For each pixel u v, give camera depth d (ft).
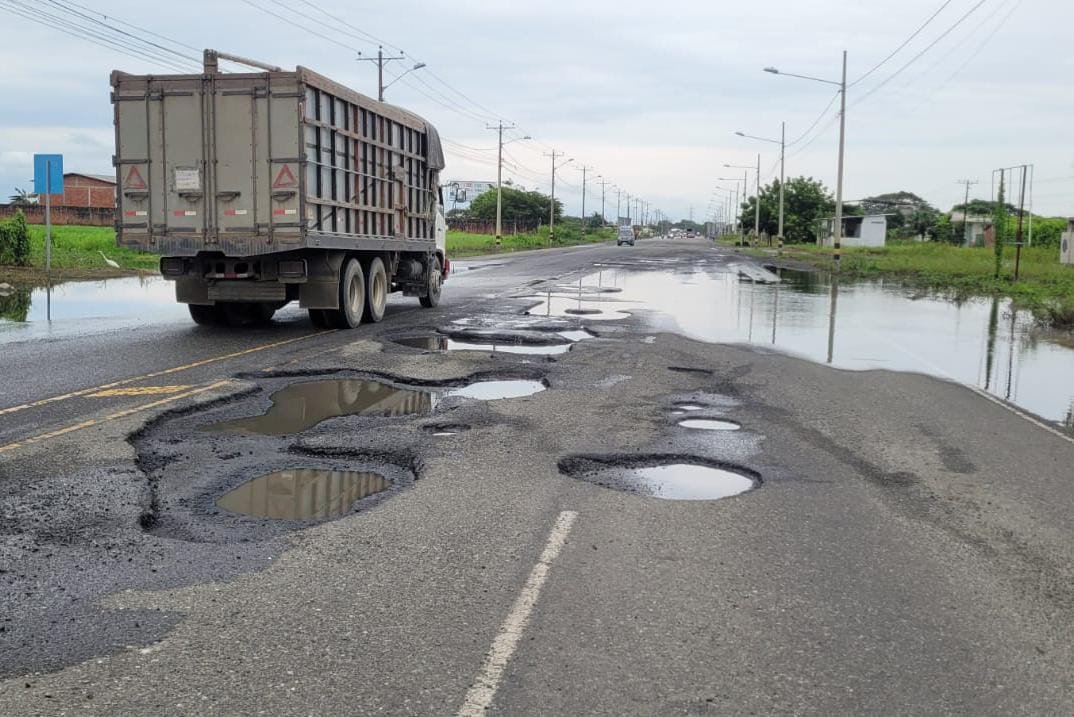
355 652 12.95
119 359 38.42
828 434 27.86
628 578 15.92
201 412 28.81
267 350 41.70
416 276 63.98
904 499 21.24
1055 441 27.89
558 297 78.79
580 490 21.33
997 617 14.69
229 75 43.86
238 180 44.42
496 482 21.76
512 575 15.93
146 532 17.90
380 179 54.85
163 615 14.12
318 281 48.93
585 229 510.17
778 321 61.82
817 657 13.10
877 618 14.52
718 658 12.98
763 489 21.80
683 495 21.26
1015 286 95.50
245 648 13.05
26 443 24.08
